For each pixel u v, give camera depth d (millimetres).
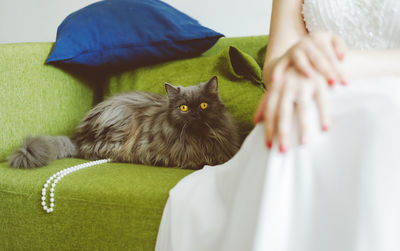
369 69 437
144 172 955
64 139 1200
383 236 313
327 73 419
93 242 828
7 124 1116
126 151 1145
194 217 594
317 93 404
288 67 471
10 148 1124
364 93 371
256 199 420
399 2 640
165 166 1103
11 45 1176
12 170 972
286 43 693
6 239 905
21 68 1172
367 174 327
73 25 1345
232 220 464
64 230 849
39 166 1013
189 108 1095
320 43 452
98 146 1174
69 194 844
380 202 318
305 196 369
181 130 1094
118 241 806
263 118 489
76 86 1425
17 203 882
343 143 360
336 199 350
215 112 1114
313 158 373
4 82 1112
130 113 1201
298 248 365
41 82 1245
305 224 366
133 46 1346
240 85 1279
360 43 687
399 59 438
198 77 1333
